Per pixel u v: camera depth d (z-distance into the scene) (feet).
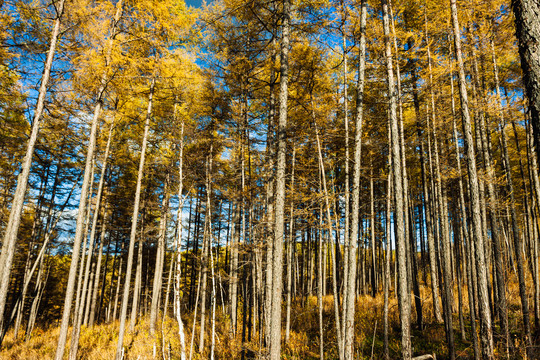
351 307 18.31
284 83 21.61
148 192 55.31
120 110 38.11
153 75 30.63
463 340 27.73
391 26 25.21
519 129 40.70
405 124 35.68
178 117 35.81
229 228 57.88
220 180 37.55
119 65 27.53
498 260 27.58
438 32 26.71
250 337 30.09
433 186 35.50
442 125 30.37
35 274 68.08
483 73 30.68
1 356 33.78
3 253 22.72
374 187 52.54
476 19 25.29
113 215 66.95
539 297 27.91
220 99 35.06
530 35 8.88
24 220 55.98
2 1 24.40
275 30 27.86
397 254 18.54
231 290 37.96
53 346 35.78
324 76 29.48
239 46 29.86
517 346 22.94
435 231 38.17
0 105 33.24
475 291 35.06
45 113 33.37
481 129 28.50
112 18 28.86
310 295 52.42
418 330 31.94
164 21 29.53
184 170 34.65
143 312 73.72
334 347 28.86
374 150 33.32
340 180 37.50
